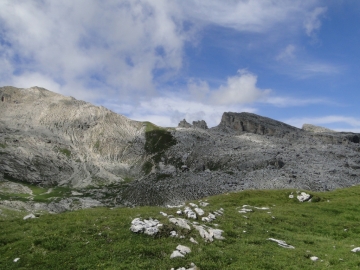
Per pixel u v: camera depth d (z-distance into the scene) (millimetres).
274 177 163375
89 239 23953
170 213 32594
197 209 34000
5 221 30281
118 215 31641
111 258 21000
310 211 43688
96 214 32094
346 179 165375
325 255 23844
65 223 27828
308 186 147750
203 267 19750
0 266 20562
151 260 20719
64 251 22125
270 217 37281
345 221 37781
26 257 21438
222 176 184875
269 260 21719
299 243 27812
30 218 30984
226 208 43750
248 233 29359
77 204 177875
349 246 26938
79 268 19688
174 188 177000
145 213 31641
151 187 188875
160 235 24750
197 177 192000
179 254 21266
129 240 23656
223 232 27438
